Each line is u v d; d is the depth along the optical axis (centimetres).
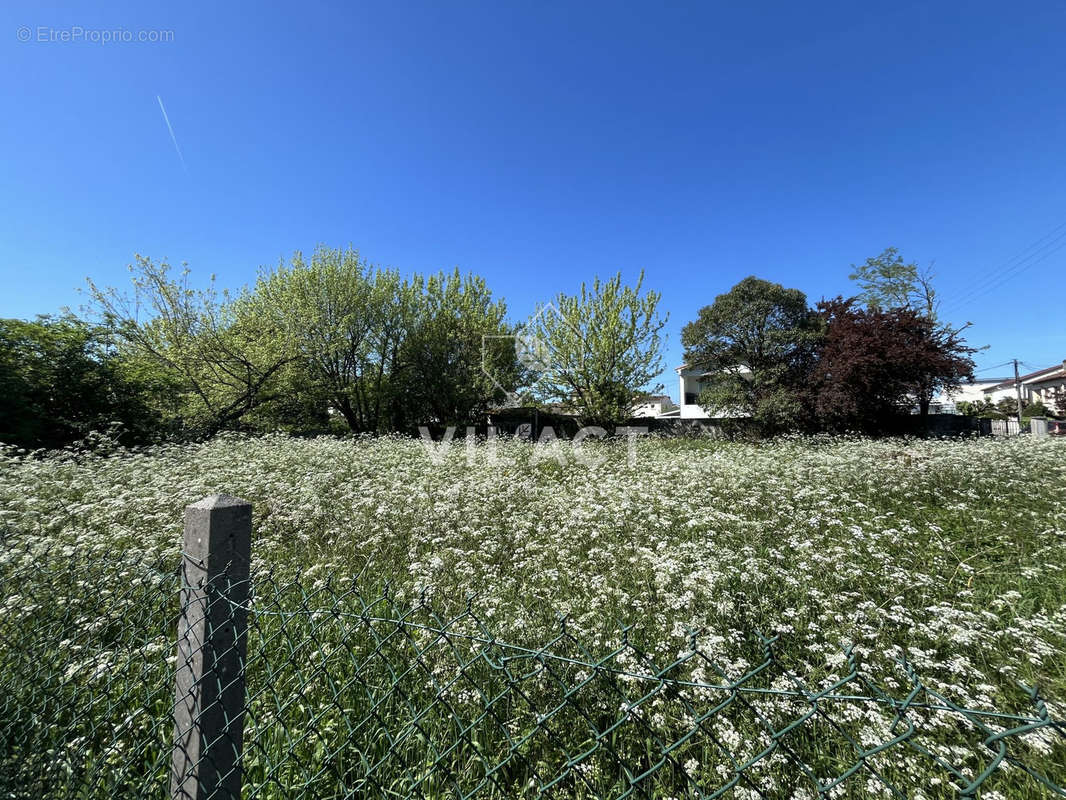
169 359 1498
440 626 203
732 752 194
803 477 753
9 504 515
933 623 279
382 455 1001
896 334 1703
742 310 1986
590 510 575
